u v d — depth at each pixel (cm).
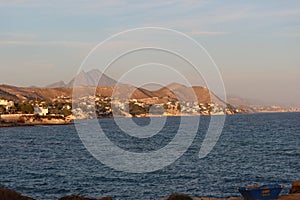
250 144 9788
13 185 4719
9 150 9219
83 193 4272
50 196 4144
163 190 4362
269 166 6056
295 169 5759
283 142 10325
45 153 8406
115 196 4109
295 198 2544
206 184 4666
